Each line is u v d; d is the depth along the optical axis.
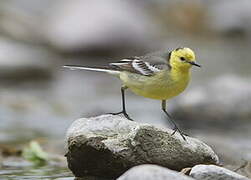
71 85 23.11
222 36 31.27
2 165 12.20
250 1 32.22
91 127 10.40
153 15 32.66
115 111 18.83
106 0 29.31
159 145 10.16
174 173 8.55
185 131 16.97
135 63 11.38
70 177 10.84
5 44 24.58
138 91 11.38
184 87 11.23
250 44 30.25
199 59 26.97
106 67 11.67
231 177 9.43
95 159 10.30
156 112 18.80
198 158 10.34
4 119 17.47
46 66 23.66
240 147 14.23
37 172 11.49
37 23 29.03
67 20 28.41
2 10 29.02
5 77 22.61
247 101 17.80
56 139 14.95
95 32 27.66
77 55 27.36
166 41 29.86
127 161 10.10
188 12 32.44
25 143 14.39
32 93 21.42
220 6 32.62
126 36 27.88
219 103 17.78
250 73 24.19
